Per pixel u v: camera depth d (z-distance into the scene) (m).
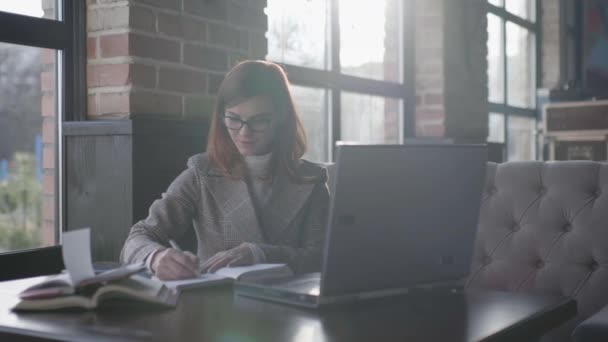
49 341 1.01
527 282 2.03
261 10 2.69
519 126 6.00
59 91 2.23
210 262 1.54
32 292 1.16
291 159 1.84
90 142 2.19
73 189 2.22
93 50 2.24
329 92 3.59
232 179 1.82
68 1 2.22
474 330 1.06
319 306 1.17
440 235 1.32
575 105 4.89
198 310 1.16
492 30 5.51
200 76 2.41
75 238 1.20
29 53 2.13
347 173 1.16
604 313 1.49
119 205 2.13
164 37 2.27
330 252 1.16
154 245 1.55
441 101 4.36
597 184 2.00
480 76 4.90
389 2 4.15
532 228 2.05
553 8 6.55
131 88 2.17
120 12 2.17
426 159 1.27
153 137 2.17
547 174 2.08
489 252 2.11
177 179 1.87
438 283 1.36
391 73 4.22
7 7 2.05
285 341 0.96
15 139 2.12
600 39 7.15
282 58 3.23
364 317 1.13
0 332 1.05
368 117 3.96
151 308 1.17
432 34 4.37
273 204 1.84
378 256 1.23
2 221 2.10
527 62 6.28
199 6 2.40
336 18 3.62
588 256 1.96
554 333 1.83
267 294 1.24
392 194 1.22
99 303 1.17
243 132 1.71
